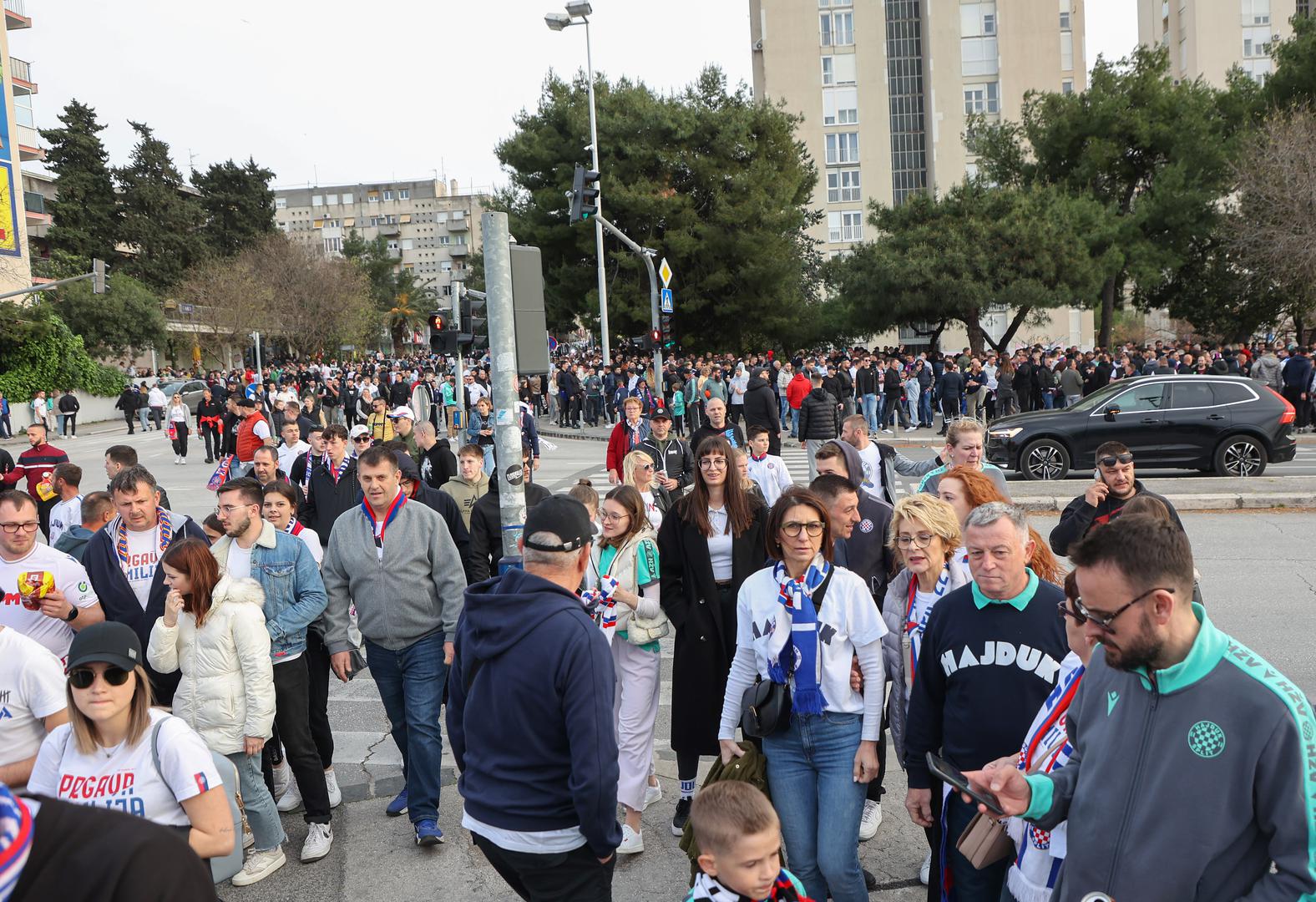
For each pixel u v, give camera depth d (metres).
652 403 25.75
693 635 5.04
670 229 41.59
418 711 5.07
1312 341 40.44
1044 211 38.16
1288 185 31.78
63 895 1.48
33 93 48.62
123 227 70.31
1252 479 14.81
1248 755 2.14
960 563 4.21
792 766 3.90
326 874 4.76
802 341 46.41
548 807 3.14
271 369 54.81
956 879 3.53
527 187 44.31
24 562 5.06
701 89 44.00
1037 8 68.31
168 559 4.52
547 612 3.17
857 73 69.88
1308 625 8.12
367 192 153.38
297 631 4.96
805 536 3.83
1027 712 3.39
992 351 43.59
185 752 3.11
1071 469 16.70
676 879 4.62
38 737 3.76
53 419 41.75
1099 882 2.32
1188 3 82.88
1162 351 29.98
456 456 10.55
